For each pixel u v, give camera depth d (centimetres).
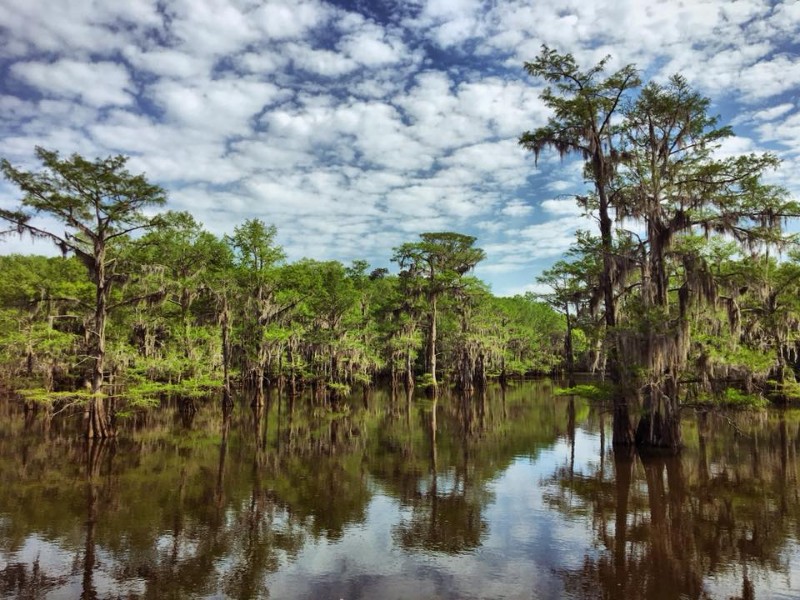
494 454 1988
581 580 876
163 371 3062
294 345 3934
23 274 3462
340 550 1015
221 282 3266
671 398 1939
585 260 2455
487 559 970
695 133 1945
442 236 4984
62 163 2120
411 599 803
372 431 2588
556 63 2069
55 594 823
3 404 3606
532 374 7869
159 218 2434
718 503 1319
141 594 824
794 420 2683
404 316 5175
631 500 1354
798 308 2536
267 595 820
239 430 2617
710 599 805
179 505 1316
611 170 2078
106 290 2412
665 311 1830
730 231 1848
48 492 1434
